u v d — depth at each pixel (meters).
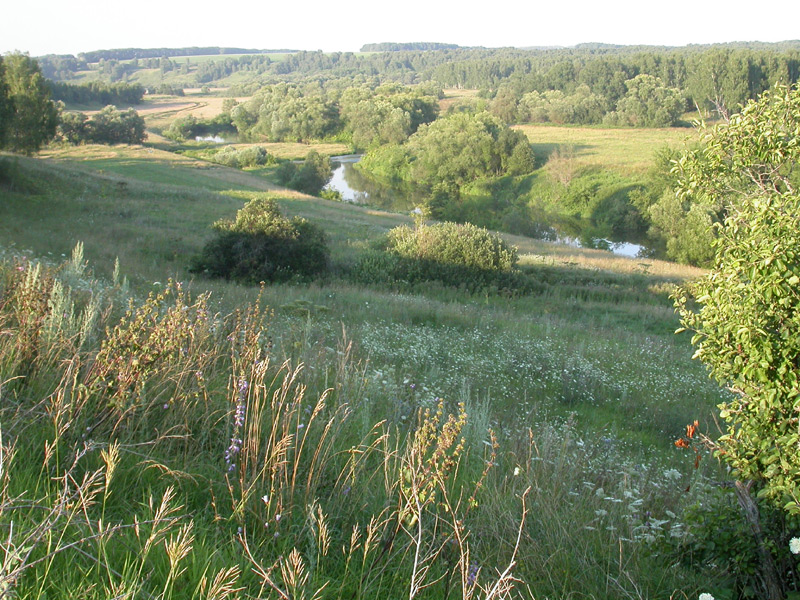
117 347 3.66
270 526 2.88
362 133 99.44
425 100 112.44
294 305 12.37
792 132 3.45
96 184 38.47
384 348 10.00
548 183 66.12
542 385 10.30
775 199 3.17
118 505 2.77
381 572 2.70
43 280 4.80
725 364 3.33
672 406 10.20
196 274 20.75
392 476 3.41
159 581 2.30
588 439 6.39
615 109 110.25
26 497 2.63
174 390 3.90
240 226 21.52
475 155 70.19
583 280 27.41
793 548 2.69
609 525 3.63
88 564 2.31
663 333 18.30
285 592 2.32
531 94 118.12
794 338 3.00
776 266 2.97
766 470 3.00
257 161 84.00
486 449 4.58
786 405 3.06
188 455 3.35
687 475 5.79
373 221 42.81
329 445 3.52
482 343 12.70
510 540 3.16
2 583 1.92
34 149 45.88
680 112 101.38
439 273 23.52
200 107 164.50
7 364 3.74
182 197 39.94
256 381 3.68
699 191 3.79
